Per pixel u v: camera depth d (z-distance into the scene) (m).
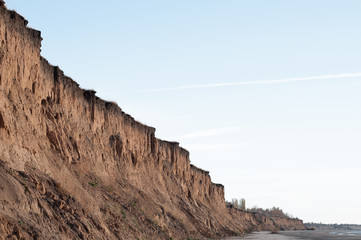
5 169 36.12
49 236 33.31
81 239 37.75
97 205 48.50
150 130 97.75
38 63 52.59
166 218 75.62
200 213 108.88
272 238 127.06
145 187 83.31
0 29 44.12
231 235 124.00
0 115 40.03
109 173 68.50
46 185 40.81
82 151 61.69
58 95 59.78
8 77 44.66
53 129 54.28
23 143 42.91
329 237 156.38
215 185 154.12
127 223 53.75
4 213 31.09
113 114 78.44
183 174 117.50
